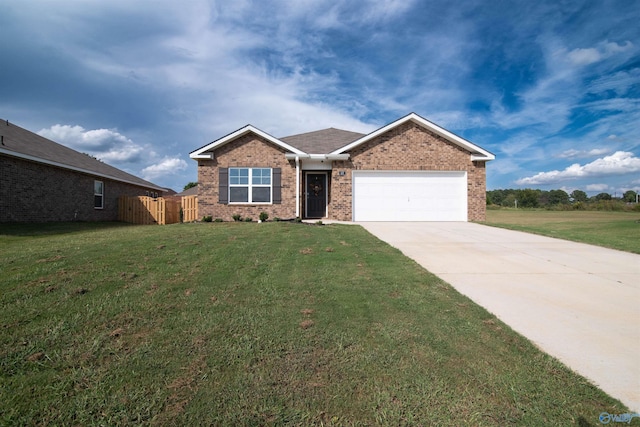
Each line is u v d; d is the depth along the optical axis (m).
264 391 2.14
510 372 2.41
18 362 2.43
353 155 13.58
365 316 3.43
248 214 13.34
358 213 13.62
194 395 2.08
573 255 6.80
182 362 2.47
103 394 2.08
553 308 3.81
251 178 13.38
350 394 2.12
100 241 7.13
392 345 2.80
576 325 3.33
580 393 2.18
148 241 7.09
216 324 3.15
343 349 2.71
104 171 16.92
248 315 3.39
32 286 4.03
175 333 2.96
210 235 8.14
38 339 2.77
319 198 14.60
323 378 2.30
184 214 13.79
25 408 1.93
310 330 3.06
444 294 4.22
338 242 7.70
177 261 5.48
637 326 3.32
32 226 11.19
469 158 13.77
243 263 5.51
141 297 3.82
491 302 4.00
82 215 15.22
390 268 5.45
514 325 3.31
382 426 1.84
